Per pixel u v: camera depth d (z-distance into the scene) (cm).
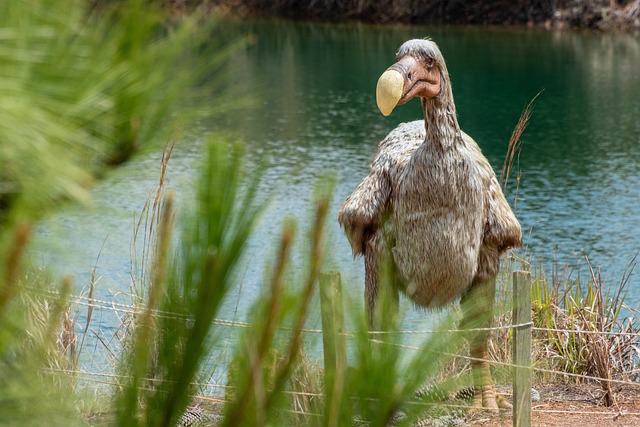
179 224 324
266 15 7519
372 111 4300
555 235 2422
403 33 6725
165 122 297
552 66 5366
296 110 4278
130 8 284
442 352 367
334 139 3688
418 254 1099
